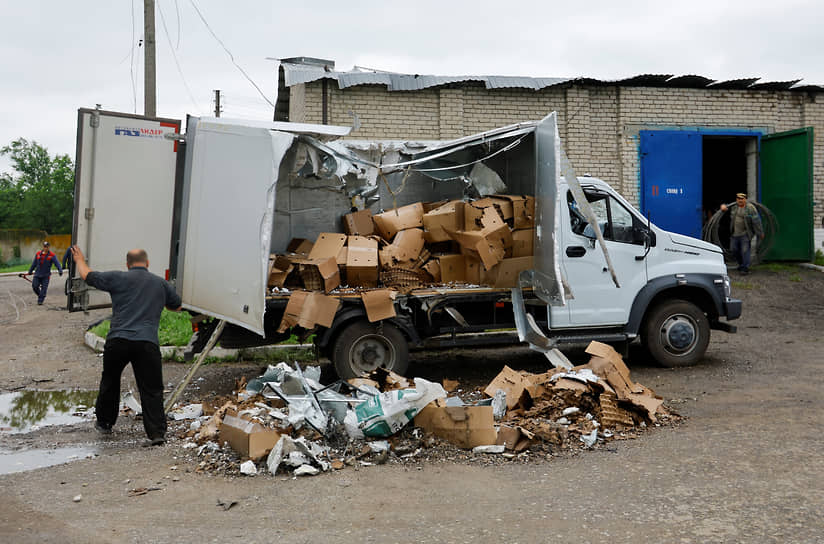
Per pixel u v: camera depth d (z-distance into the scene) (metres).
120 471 4.91
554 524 3.80
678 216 15.24
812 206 15.09
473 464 4.97
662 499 4.15
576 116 14.77
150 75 14.27
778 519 3.79
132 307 5.77
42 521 3.95
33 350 10.65
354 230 8.81
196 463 5.06
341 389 6.38
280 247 9.09
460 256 8.33
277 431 5.16
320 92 13.68
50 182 75.25
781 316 11.90
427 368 8.98
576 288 8.15
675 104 15.20
